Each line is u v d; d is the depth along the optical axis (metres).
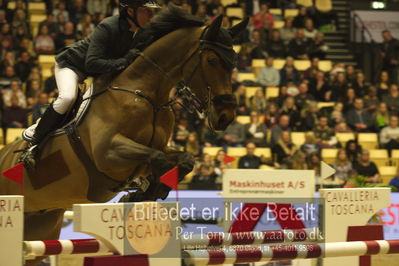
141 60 8.76
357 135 24.67
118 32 8.80
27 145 9.41
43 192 9.23
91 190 8.90
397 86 29.20
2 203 7.23
